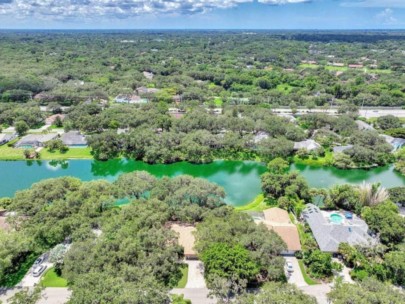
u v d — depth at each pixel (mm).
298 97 158000
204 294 48688
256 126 113188
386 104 157500
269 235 52500
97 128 116750
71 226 56562
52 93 152000
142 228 54219
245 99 160875
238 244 50625
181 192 66312
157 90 172125
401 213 70625
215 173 96312
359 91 168625
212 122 114250
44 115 131750
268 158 101625
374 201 69000
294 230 59875
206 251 49750
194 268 53938
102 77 196125
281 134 110688
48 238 54938
